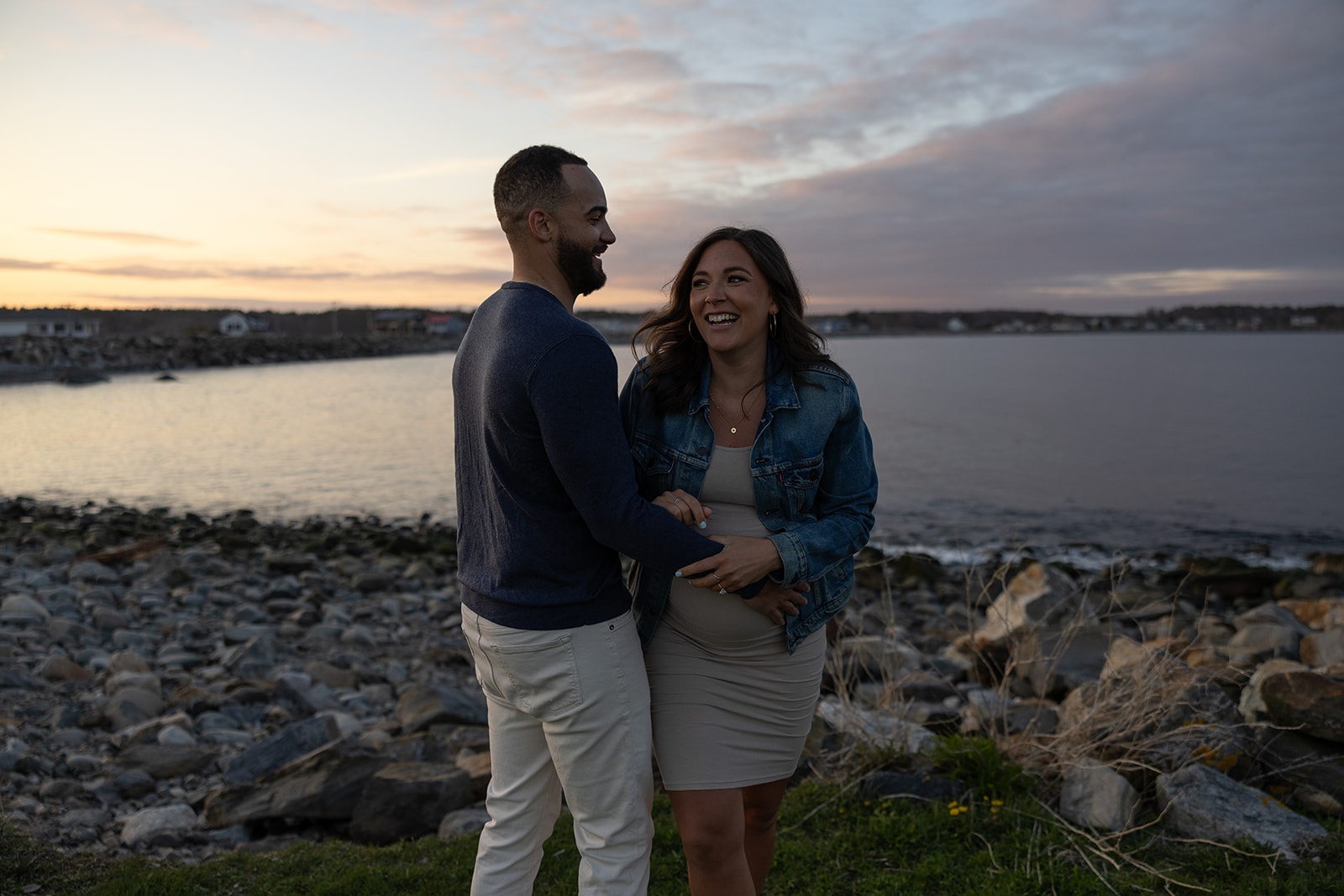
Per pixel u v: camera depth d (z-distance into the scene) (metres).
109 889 3.10
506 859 2.35
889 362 111.69
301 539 15.45
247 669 6.71
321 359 104.75
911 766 4.04
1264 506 20.19
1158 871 3.15
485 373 2.07
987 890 3.05
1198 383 66.81
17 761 4.52
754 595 2.24
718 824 2.35
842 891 3.14
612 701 2.17
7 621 7.57
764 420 2.42
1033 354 145.25
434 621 9.29
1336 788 3.67
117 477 23.58
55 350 69.62
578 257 2.20
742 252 2.38
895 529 17.64
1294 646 5.67
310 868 3.38
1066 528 17.83
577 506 2.04
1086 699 4.27
